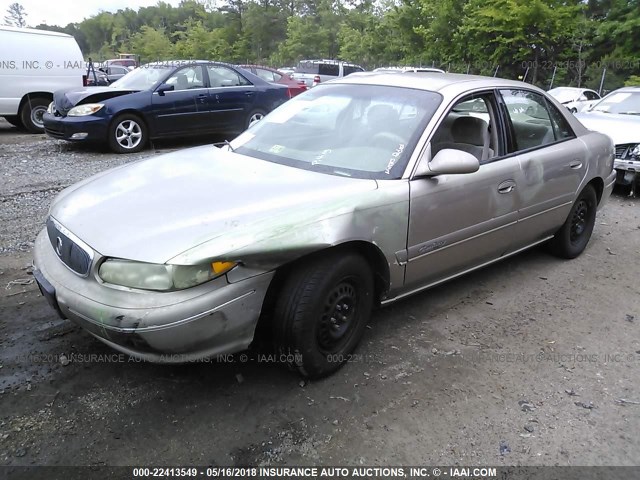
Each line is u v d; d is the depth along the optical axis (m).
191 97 9.54
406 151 3.19
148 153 9.14
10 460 2.28
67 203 2.90
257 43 58.12
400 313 3.73
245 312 2.49
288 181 2.99
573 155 4.42
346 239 2.72
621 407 2.84
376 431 2.56
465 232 3.50
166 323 2.30
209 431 2.50
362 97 3.69
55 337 3.21
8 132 11.62
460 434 2.58
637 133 7.06
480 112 3.73
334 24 48.91
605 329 3.66
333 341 2.88
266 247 2.44
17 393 2.70
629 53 23.19
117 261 2.38
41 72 11.23
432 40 27.84
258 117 10.52
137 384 2.81
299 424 2.58
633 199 7.30
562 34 22.50
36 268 2.81
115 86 9.47
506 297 4.08
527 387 2.97
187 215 2.59
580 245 4.93
